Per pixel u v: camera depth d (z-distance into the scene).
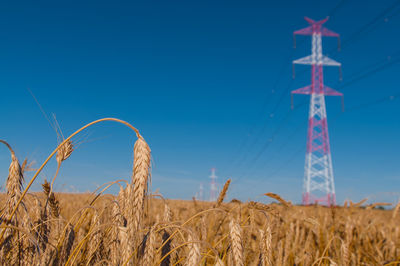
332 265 2.98
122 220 2.49
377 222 7.18
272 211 3.80
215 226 4.01
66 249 2.37
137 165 1.95
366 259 5.37
